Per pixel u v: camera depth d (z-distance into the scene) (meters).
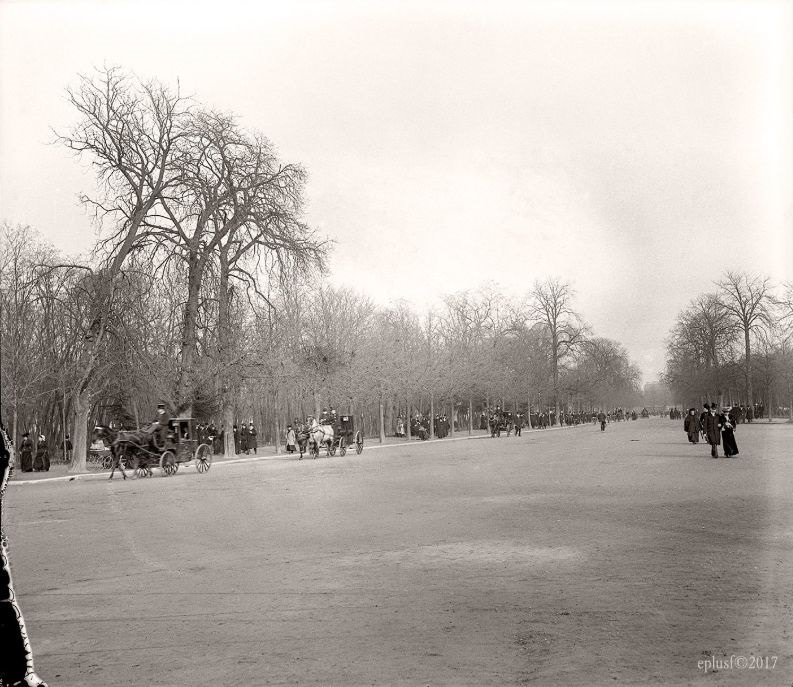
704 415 27.30
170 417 29.61
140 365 32.94
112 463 28.45
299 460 34.91
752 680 4.76
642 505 13.89
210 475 26.80
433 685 4.86
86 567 9.44
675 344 38.31
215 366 35.81
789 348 46.50
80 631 6.43
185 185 34.91
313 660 5.44
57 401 35.69
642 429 69.06
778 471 19.75
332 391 47.53
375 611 6.75
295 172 35.94
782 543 9.34
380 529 11.91
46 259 30.39
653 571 8.04
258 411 54.25
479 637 5.86
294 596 7.47
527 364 70.00
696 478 18.89
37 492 22.67
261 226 36.28
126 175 33.12
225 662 5.47
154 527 12.97
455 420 89.06
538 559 8.94
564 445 40.97
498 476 21.53
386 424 79.44
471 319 69.38
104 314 31.88
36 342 30.50
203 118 34.16
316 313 47.16
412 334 63.22
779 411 68.06
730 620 6.04
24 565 9.70
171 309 35.34
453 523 12.29
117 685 5.03
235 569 8.99
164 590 7.94
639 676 4.89
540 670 5.07
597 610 6.52
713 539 9.90
